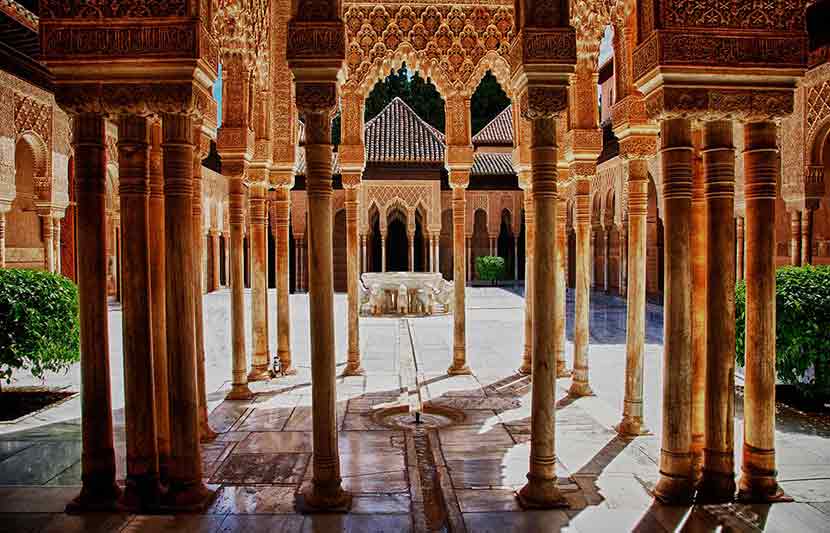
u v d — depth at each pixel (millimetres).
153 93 3260
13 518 3254
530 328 7273
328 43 3381
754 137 3434
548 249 3436
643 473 3936
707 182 3484
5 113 8930
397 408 5707
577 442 4598
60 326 5902
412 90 31344
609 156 17734
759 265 3438
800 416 5305
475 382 6820
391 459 4273
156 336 3658
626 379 4875
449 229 25594
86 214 3357
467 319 13078
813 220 10141
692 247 3842
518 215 24328
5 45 8539
